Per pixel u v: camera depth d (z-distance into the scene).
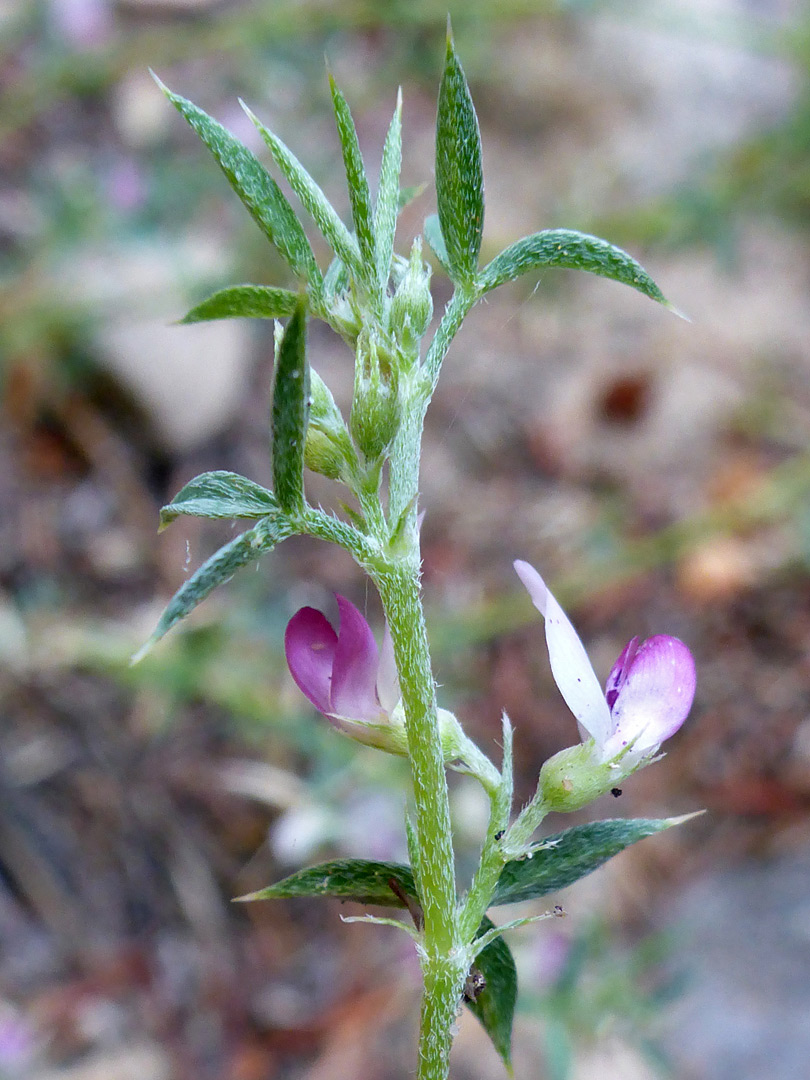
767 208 0.24
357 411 0.06
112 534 0.23
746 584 0.24
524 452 0.26
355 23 0.24
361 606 0.23
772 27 0.26
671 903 0.20
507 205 0.29
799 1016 0.18
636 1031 0.16
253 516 0.06
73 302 0.22
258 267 0.22
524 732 0.22
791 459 0.26
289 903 0.20
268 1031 0.19
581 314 0.28
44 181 0.24
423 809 0.06
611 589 0.24
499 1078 0.18
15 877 0.19
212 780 0.21
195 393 0.24
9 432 0.23
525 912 0.19
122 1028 0.19
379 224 0.06
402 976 0.19
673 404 0.27
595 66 0.33
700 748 0.22
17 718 0.20
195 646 0.19
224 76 0.28
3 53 0.27
